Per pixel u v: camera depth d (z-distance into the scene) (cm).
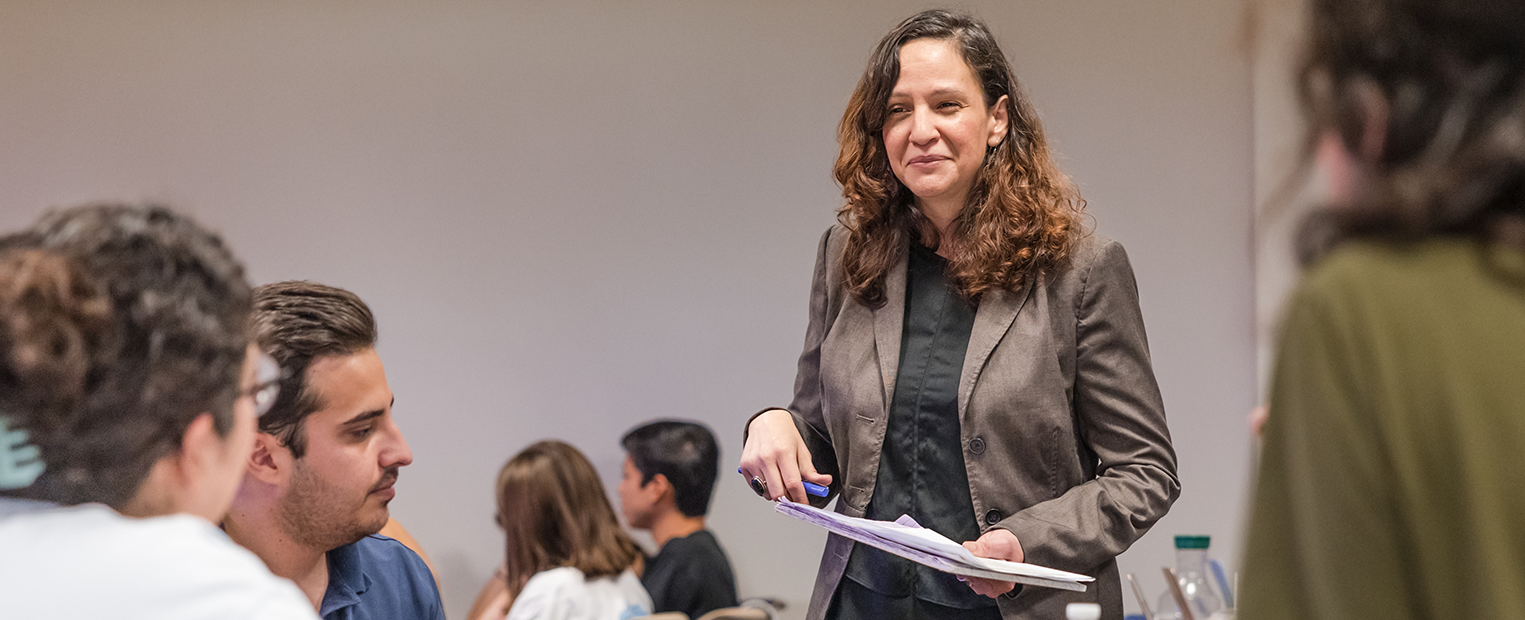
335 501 114
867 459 149
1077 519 137
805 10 367
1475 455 58
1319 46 66
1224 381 341
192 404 68
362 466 115
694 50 371
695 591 323
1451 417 59
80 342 63
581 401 366
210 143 379
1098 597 142
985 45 152
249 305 74
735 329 364
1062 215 148
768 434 151
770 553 355
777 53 368
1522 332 60
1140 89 349
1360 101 63
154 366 66
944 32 151
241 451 75
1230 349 341
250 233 376
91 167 380
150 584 64
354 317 116
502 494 305
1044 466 143
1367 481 61
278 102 379
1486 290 61
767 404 360
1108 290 145
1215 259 343
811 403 162
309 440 112
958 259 149
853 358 153
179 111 380
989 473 142
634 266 368
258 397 103
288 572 118
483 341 370
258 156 378
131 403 66
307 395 112
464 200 374
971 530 143
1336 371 62
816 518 129
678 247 368
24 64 384
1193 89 346
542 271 371
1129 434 143
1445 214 61
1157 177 347
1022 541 135
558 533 298
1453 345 60
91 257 66
